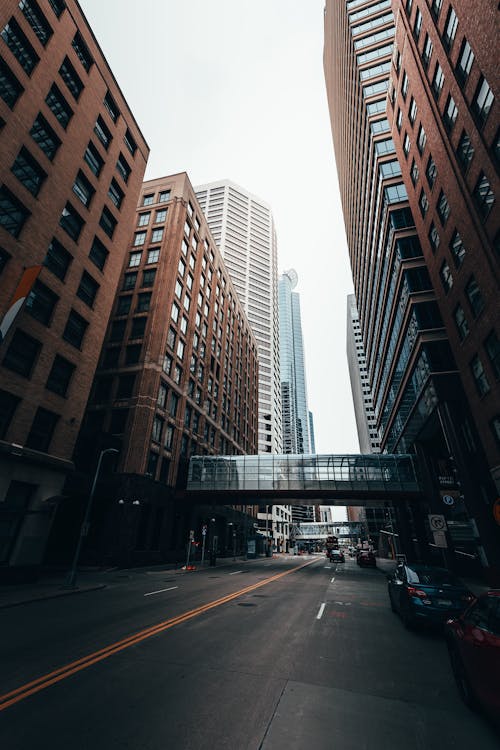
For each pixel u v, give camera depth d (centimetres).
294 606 1214
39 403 1873
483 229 1894
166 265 3888
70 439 2050
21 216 1828
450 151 2202
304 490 3681
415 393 3166
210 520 4562
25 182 1852
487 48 1719
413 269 3111
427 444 3306
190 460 3919
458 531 2789
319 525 12688
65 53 2172
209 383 4856
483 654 418
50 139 2042
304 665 614
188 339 4200
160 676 540
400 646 755
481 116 1852
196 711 433
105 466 2952
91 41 2430
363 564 3838
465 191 2042
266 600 1322
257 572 2708
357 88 4878
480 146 1867
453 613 828
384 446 5266
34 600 1226
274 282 14412
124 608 1105
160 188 4525
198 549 4238
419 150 2800
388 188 3662
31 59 1927
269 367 12312
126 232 2728
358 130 5009
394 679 564
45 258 1977
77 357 2172
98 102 2480
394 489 3591
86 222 2302
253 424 7331
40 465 1827
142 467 3041
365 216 4988
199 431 4400
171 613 1027
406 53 2898
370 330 5506
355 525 12500
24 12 1895
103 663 590
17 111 1802
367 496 3609
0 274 1686
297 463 3809
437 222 2514
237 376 6359
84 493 2652
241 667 593
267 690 503
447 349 2727
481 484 2272
